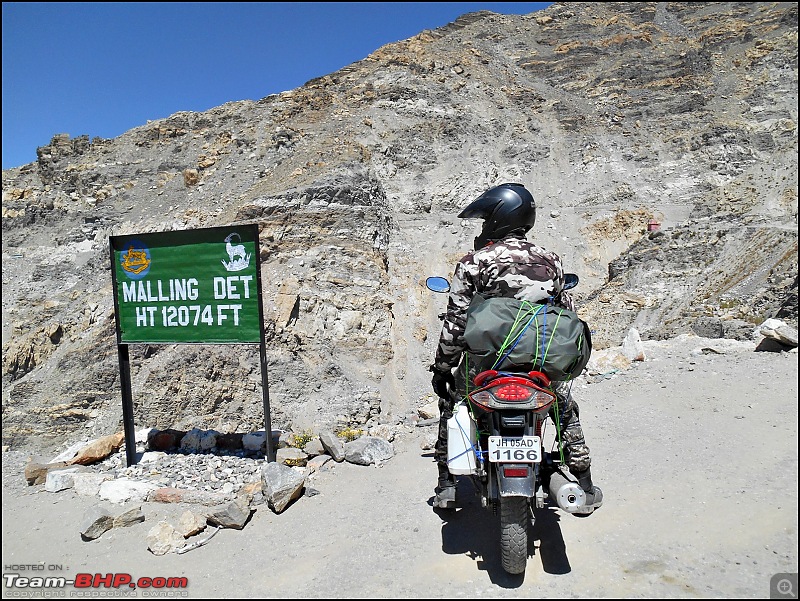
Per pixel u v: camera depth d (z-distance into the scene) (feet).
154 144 210.38
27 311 149.79
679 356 26.86
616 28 292.81
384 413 106.22
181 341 19.26
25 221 184.03
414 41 271.49
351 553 12.66
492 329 10.79
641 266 129.90
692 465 15.57
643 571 10.97
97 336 118.93
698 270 122.21
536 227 165.89
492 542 12.62
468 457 11.18
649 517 13.05
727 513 12.90
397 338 123.95
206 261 18.84
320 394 102.94
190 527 14.21
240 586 11.71
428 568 11.74
